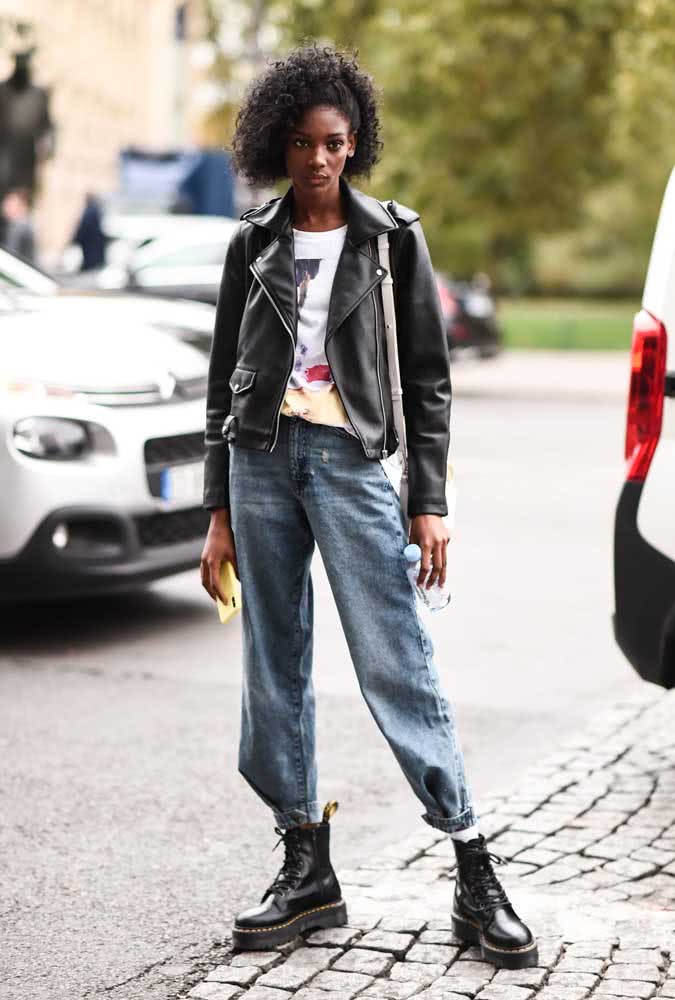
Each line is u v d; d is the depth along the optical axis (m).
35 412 13.88
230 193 49.84
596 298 139.62
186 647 14.60
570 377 53.12
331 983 7.38
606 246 138.00
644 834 9.46
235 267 7.61
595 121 52.16
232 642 14.82
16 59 38.28
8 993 7.47
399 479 7.56
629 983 7.30
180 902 8.67
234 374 7.55
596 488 25.22
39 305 16.48
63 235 105.38
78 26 106.50
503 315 91.00
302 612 7.84
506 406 41.44
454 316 52.44
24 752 11.41
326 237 7.33
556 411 40.16
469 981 7.35
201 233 31.89
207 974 7.66
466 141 51.97
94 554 14.07
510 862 9.02
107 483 14.05
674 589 9.31
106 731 11.95
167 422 14.50
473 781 10.77
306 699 7.95
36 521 13.79
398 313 7.45
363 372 7.32
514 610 16.38
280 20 54.16
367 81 7.38
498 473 26.91
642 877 8.77
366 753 11.46
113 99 119.25
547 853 9.16
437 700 7.59
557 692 13.20
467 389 46.75
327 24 53.53
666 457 9.37
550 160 52.38
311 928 7.94
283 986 7.36
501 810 9.96
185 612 16.11
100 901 8.69
